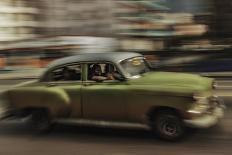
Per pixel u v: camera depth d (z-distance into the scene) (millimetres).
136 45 22625
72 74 8734
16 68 23062
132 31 22969
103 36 23625
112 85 8242
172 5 22109
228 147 7414
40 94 8898
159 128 7961
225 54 18766
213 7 21094
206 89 7902
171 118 7793
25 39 23844
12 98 9242
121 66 8297
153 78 8172
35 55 23141
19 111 9227
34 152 7836
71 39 23016
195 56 19547
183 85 7754
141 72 8664
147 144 7852
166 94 7691
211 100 8109
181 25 21750
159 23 22328
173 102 7652
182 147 7539
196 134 8250
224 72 18406
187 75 8359
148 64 9211
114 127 8344
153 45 22078
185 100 7566
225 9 20844
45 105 8867
